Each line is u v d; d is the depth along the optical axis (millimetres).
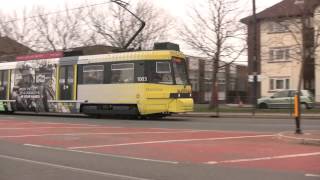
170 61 27922
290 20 39219
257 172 10414
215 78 40094
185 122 25641
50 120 27828
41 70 33500
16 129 21312
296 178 9711
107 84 29547
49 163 11969
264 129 20547
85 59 30844
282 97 39531
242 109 39000
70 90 31500
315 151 13336
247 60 47062
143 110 28000
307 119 28906
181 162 11922
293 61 48375
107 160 12359
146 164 11680
